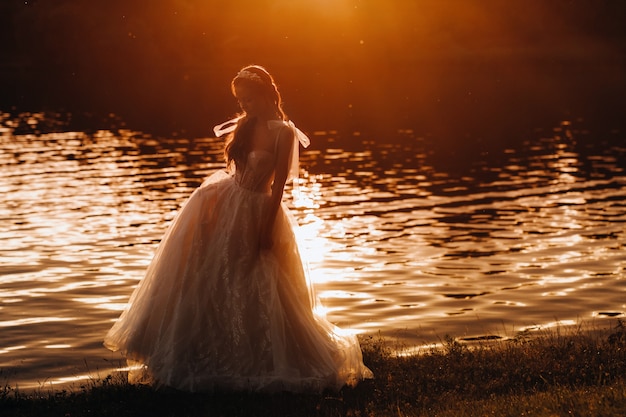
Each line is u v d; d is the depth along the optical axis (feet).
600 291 37.58
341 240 48.39
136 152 85.15
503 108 129.70
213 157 81.56
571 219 53.47
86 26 205.16
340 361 21.58
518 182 67.82
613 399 18.26
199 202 21.57
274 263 21.38
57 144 90.84
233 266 21.07
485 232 50.08
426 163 78.54
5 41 214.48
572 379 22.26
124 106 132.67
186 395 20.56
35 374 27.43
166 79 182.50
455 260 43.47
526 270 41.34
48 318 33.68
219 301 20.93
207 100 142.00
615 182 66.95
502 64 206.90
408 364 23.73
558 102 136.98
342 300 36.55
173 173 72.23
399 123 112.16
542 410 18.07
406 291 37.91
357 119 116.78
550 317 34.01
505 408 18.69
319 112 125.80
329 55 214.07
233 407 19.63
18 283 38.91
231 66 206.69
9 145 89.71
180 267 21.31
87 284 38.78
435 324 33.12
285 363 20.76
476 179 69.56
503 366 23.35
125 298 36.55
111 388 21.70
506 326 32.81
